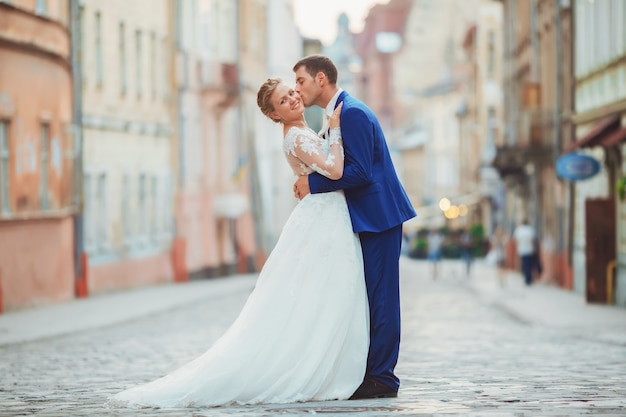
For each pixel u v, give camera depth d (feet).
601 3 116.67
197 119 186.50
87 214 135.03
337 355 30.68
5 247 103.09
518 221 202.28
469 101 330.13
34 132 111.04
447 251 291.99
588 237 105.09
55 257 117.08
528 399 32.01
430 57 433.07
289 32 270.26
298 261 30.81
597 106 119.65
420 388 36.24
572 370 46.01
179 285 162.50
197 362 30.81
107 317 95.55
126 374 48.93
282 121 31.42
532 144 151.33
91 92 137.90
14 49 105.91
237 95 193.88
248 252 218.38
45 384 44.37
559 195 144.77
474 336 75.46
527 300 118.11
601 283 105.70
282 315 30.63
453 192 387.75
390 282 31.12
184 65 178.29
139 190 157.07
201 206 187.21
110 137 144.66
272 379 30.40
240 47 217.56
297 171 31.27
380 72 583.99
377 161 31.19
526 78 186.29
